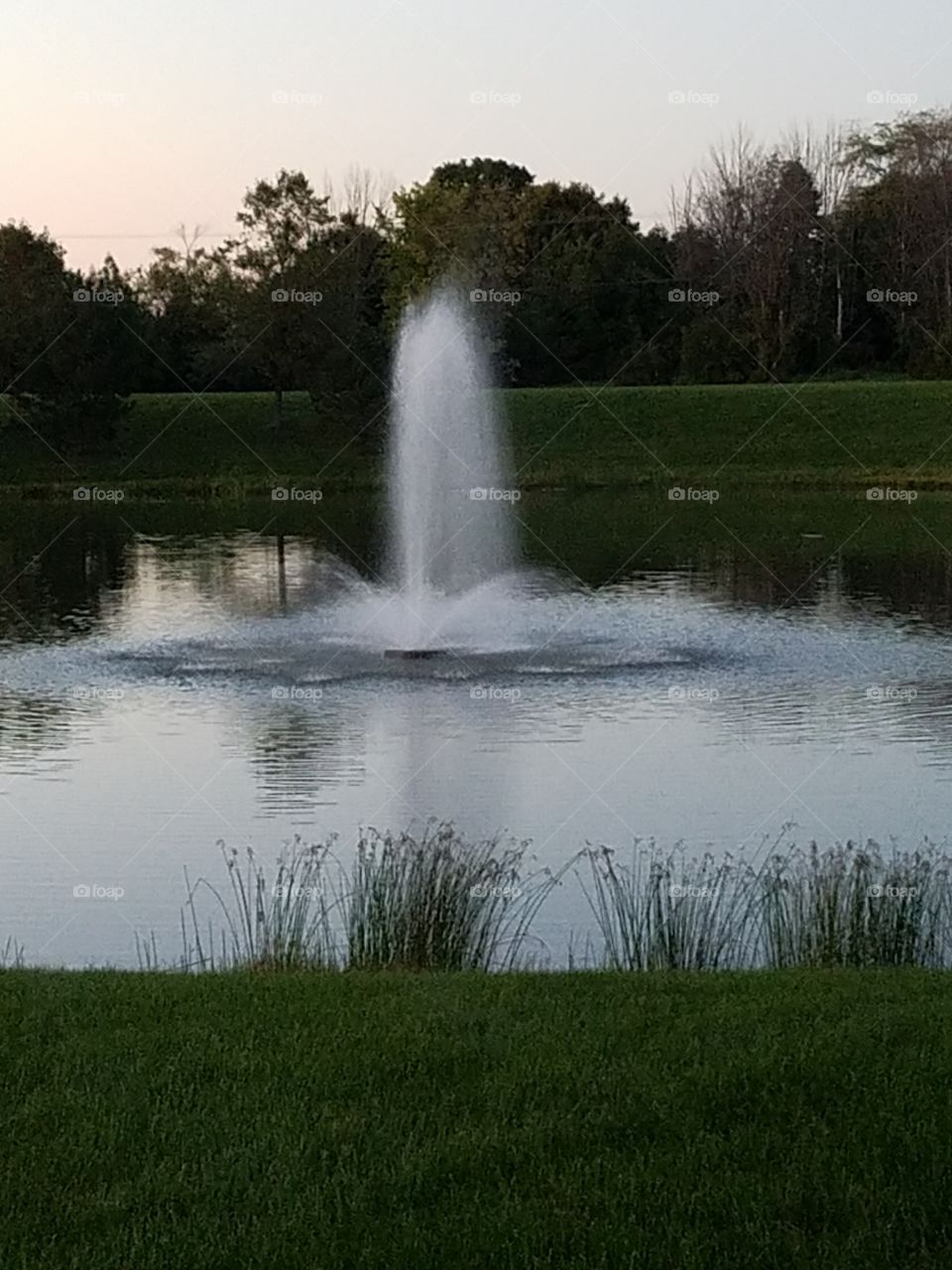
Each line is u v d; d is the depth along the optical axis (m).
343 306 63.75
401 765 18.33
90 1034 8.37
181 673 24.34
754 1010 8.66
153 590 34.78
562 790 17.12
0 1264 6.16
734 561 39.31
